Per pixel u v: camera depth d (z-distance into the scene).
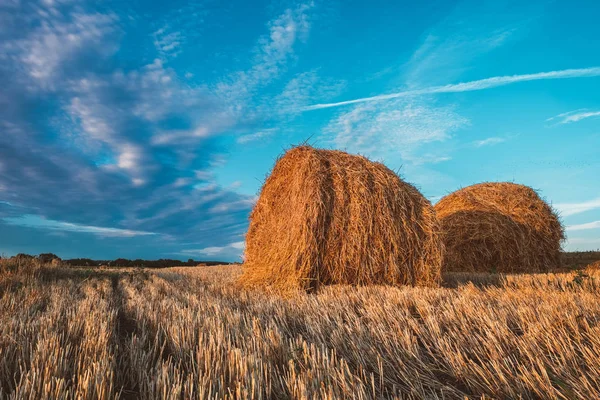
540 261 12.21
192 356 2.92
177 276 10.96
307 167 7.13
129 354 3.25
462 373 2.69
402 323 4.02
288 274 6.78
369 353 3.13
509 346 3.18
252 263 8.39
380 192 7.15
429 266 7.27
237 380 2.49
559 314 3.85
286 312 4.82
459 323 3.93
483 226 11.97
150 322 4.36
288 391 2.43
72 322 4.03
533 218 12.26
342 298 5.44
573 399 2.21
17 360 2.91
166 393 2.34
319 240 6.79
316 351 3.16
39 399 2.19
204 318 4.23
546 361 2.77
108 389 2.39
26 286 7.64
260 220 8.56
